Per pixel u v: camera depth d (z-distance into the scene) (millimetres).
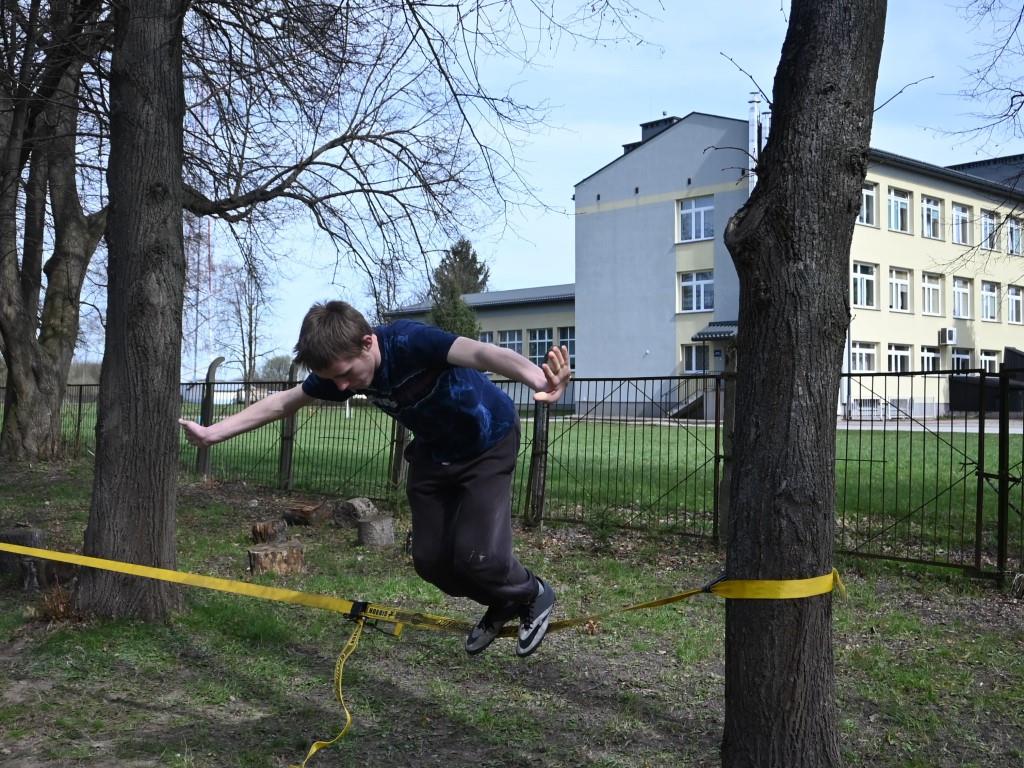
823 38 2840
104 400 5746
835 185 2830
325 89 8367
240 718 4348
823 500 2869
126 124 5605
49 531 9203
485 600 3436
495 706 4531
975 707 4555
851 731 4254
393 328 3254
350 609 3822
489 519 3334
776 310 2846
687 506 11039
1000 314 40062
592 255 38812
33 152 14234
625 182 37656
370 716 4387
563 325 43719
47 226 16969
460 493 3400
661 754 3971
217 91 8117
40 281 16438
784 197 2832
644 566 7906
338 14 7547
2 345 16078
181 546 8516
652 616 6164
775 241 2848
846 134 2838
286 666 5074
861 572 7637
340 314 3129
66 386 17250
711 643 5559
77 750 3918
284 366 29609
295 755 3924
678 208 36125
